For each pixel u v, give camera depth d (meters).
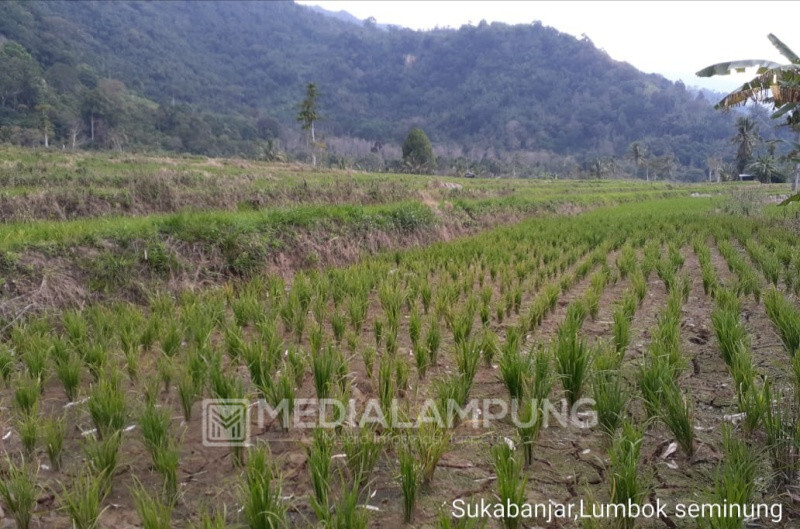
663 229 16.55
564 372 4.50
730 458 3.28
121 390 4.30
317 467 3.20
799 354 4.48
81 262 7.79
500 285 9.14
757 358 5.58
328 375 4.38
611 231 15.65
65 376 4.57
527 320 6.46
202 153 91.94
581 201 32.62
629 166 123.06
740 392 4.01
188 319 5.88
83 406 4.41
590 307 7.16
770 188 57.53
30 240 7.93
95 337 5.44
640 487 3.26
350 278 8.08
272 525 2.76
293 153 103.06
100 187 17.73
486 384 5.13
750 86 11.15
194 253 9.21
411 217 15.15
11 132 66.12
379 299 7.57
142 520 2.98
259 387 4.34
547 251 11.51
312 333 5.49
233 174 31.03
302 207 13.48
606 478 3.58
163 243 8.89
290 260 10.62
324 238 11.81
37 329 5.93
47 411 4.52
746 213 23.33
